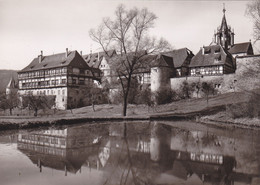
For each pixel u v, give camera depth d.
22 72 81.12
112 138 20.11
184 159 13.65
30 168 12.05
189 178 10.73
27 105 54.00
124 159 13.66
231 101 43.56
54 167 12.19
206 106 44.62
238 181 10.38
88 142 18.47
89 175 11.12
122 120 35.78
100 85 68.00
